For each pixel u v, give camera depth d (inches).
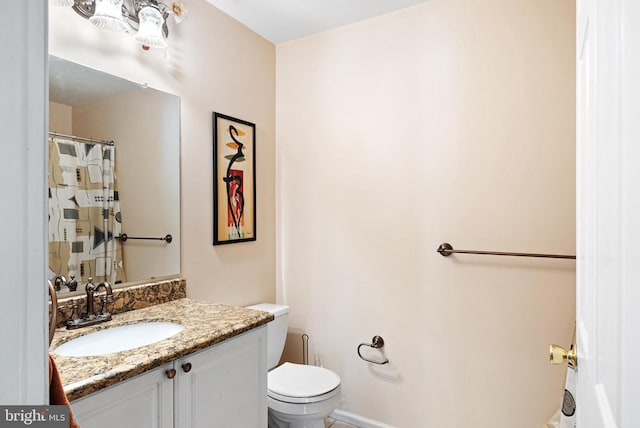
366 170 88.6
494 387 74.2
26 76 15.5
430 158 80.7
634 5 14.2
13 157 15.0
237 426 56.9
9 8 14.9
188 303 69.9
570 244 67.8
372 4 82.1
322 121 94.7
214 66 81.9
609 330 17.9
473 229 76.2
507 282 73.2
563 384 68.4
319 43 95.0
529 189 71.1
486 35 75.0
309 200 96.7
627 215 14.9
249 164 91.6
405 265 83.7
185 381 48.5
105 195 61.4
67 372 39.5
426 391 81.0
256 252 94.6
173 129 72.6
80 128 58.1
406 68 83.4
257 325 59.7
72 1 52.7
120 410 41.1
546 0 69.8
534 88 70.7
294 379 75.2
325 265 94.3
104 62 61.3
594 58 23.1
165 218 71.1
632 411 14.1
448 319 78.8
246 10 84.1
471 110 76.3
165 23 70.4
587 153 26.6
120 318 59.7
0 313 14.7
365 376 88.7
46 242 16.3
